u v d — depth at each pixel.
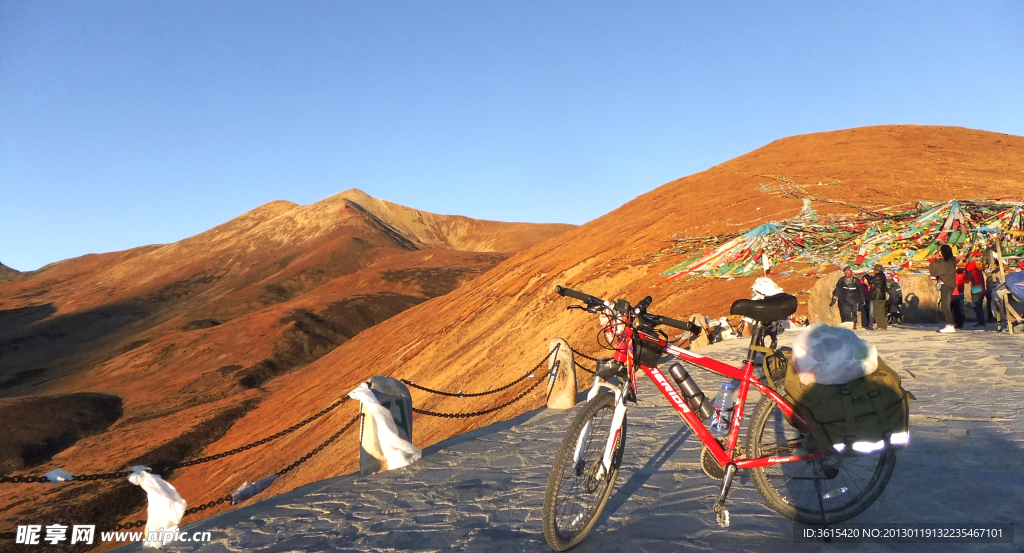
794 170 58.53
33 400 66.12
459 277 143.25
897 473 4.77
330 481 6.09
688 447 6.05
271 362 88.81
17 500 41.81
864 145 64.12
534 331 39.94
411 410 7.10
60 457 55.88
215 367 88.31
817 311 18.89
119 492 42.59
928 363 9.90
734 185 58.09
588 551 3.70
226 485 36.25
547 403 9.29
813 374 3.20
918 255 28.97
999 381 8.20
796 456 3.55
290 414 51.56
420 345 49.88
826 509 3.64
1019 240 26.22
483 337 44.06
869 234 33.19
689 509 4.29
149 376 91.06
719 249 39.09
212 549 4.49
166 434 56.81
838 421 3.16
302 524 4.87
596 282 43.91
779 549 3.56
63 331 157.38
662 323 3.66
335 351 78.19
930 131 68.25
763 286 9.18
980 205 31.14
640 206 64.19
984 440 5.49
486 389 33.16
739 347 13.20
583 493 3.72
